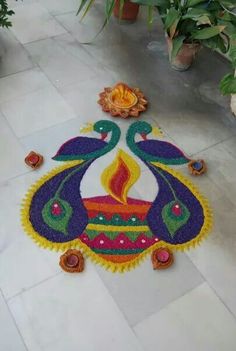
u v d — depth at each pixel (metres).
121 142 1.82
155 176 1.70
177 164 1.76
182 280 1.40
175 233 1.52
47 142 1.78
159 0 1.98
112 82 2.10
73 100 1.98
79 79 2.10
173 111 1.99
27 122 1.86
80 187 1.63
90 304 1.32
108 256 1.44
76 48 2.28
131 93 2.01
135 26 2.47
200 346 1.26
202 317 1.32
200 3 1.92
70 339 1.25
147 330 1.28
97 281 1.38
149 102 2.02
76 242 1.46
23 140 1.78
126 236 1.50
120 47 2.32
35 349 1.22
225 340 1.28
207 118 1.97
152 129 1.89
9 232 1.47
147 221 1.54
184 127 1.92
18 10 2.49
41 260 1.41
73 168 1.69
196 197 1.64
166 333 1.28
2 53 2.19
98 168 1.71
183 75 2.19
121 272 1.40
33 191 1.60
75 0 2.62
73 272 1.38
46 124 1.86
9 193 1.59
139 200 1.61
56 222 1.51
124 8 2.37
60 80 2.08
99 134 1.84
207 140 1.87
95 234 1.49
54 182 1.64
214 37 1.97
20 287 1.34
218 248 1.50
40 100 1.96
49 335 1.25
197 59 2.29
